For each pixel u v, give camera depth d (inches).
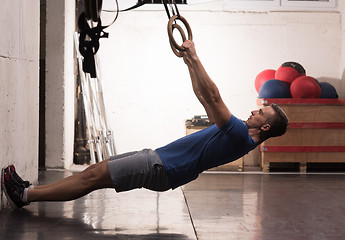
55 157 250.2
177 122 280.4
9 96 154.3
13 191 144.1
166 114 280.4
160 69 279.6
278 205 164.7
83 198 169.2
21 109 168.7
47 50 247.9
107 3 277.1
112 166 130.3
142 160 128.9
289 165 275.1
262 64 280.7
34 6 184.4
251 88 281.1
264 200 173.6
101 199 168.4
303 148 253.0
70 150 262.8
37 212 145.6
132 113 279.7
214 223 136.7
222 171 255.6
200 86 117.3
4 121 149.2
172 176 128.8
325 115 252.4
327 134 253.6
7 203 153.5
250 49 280.4
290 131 253.0
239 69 280.5
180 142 131.5
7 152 152.6
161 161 128.7
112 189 189.0
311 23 280.1
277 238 122.1
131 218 140.9
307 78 251.6
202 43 279.7
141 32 278.8
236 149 126.1
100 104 276.4
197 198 175.2
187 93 279.9
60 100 248.7
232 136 123.6
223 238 120.7
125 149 280.1
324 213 153.2
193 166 128.6
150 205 160.4
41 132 270.4
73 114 271.7
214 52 279.7
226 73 280.7
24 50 171.5
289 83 257.6
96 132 264.4
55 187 138.4
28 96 178.4
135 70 279.4
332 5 279.4
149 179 129.6
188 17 278.7
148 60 279.6
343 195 185.9
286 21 280.2
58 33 247.3
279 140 253.3
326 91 256.2
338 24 280.4
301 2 279.3
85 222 134.6
